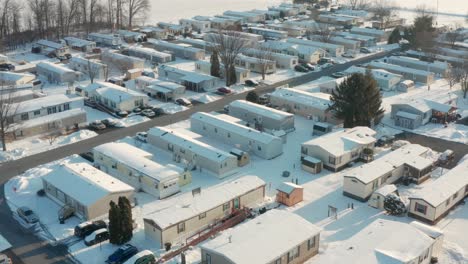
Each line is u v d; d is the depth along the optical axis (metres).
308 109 88.56
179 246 51.25
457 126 86.38
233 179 66.56
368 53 141.75
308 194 62.59
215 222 55.38
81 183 58.94
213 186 64.38
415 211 56.62
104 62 120.94
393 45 150.62
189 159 70.25
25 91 96.19
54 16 164.88
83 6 175.00
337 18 186.75
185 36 161.62
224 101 98.50
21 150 73.75
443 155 72.06
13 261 48.81
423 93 104.25
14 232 53.81
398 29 153.12
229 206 56.69
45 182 61.00
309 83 111.56
